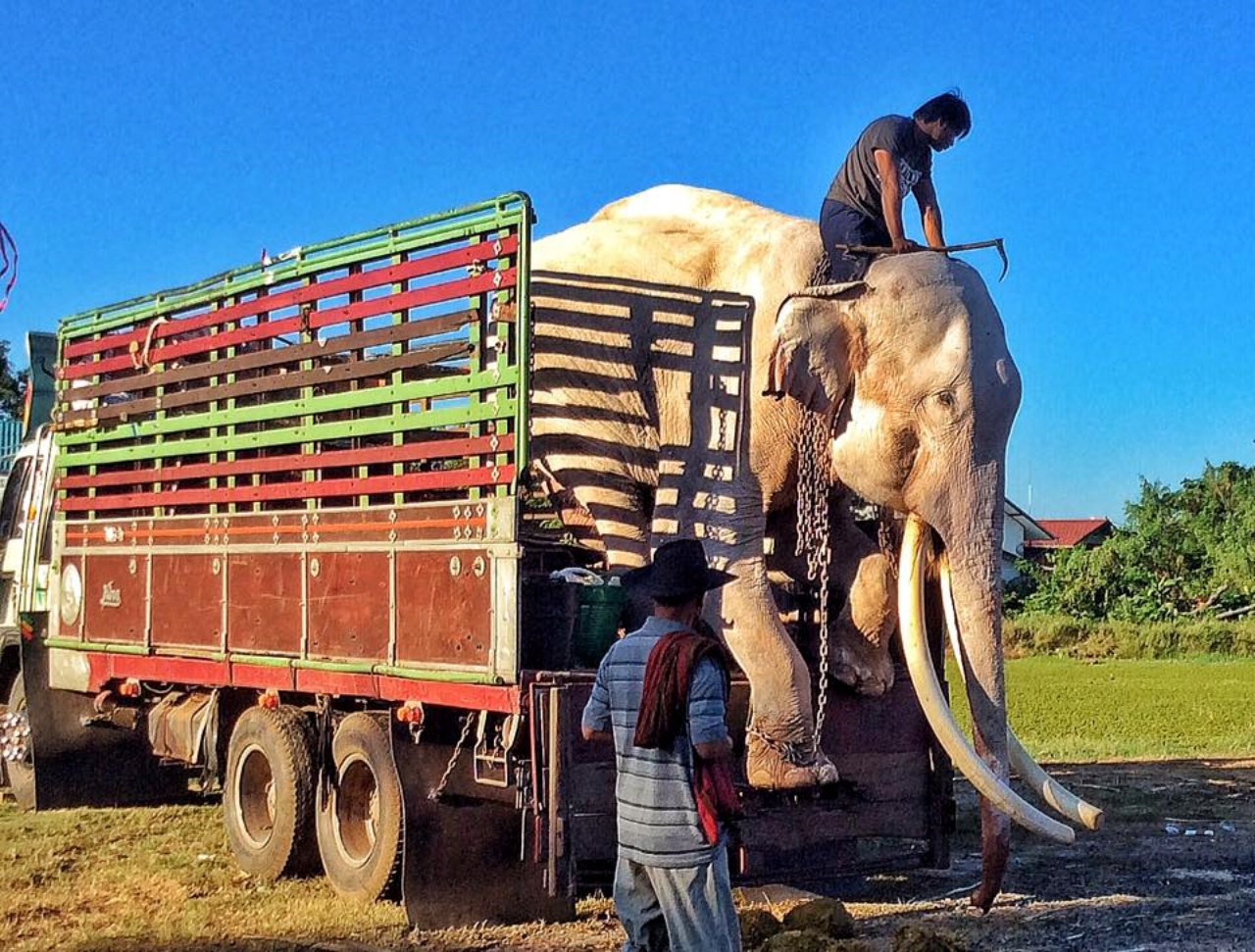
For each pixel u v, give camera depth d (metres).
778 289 8.22
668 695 4.80
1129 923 7.48
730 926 4.83
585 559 9.24
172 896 8.55
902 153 7.98
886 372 7.81
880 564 8.52
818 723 8.05
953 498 7.68
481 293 7.62
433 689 7.84
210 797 12.61
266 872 9.14
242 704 10.12
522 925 7.63
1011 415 7.81
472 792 7.76
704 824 4.77
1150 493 53.94
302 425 8.98
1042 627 41.72
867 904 8.17
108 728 12.12
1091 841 10.23
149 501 10.65
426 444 7.95
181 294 10.30
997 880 7.59
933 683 7.73
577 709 7.32
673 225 8.77
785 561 8.84
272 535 9.27
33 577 12.83
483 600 7.49
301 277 9.01
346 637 8.52
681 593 4.98
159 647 10.45
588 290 8.58
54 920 7.96
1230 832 10.58
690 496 8.27
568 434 8.56
